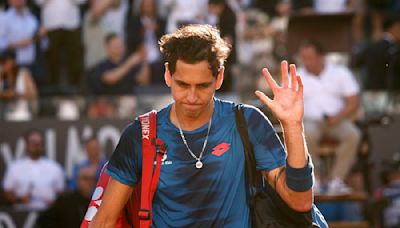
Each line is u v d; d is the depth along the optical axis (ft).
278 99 28.04
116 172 29.91
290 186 28.14
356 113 81.25
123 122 86.89
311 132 78.13
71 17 93.30
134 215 30.89
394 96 89.76
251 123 29.53
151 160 29.32
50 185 85.20
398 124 86.79
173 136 29.43
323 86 80.64
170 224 29.19
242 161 29.35
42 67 91.91
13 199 84.69
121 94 90.33
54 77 91.76
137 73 90.99
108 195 30.07
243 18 92.27
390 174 79.71
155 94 90.27
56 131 86.48
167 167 29.17
